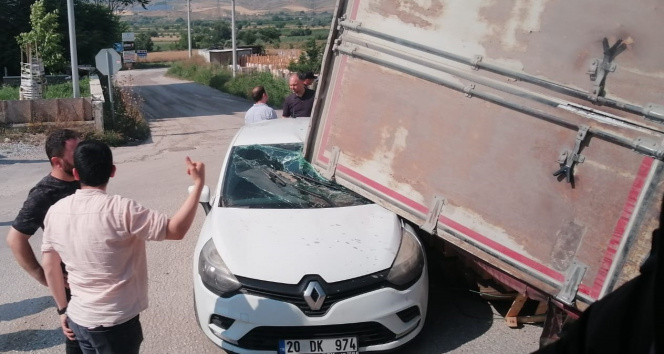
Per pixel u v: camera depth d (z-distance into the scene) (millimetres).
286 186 5180
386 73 4074
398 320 4094
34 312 5207
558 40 3260
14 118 16609
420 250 4477
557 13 3262
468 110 3656
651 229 2959
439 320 4852
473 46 3621
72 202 3014
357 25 4215
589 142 3164
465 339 4531
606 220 3117
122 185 10312
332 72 4461
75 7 31891
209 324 4172
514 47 3443
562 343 1278
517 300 4629
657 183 2939
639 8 2973
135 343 3143
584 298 3186
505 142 3498
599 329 1159
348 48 4281
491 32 3541
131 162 13188
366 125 4219
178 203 8820
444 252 4902
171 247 6672
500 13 3498
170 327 4793
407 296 4129
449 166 3766
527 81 3383
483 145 3596
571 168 3225
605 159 3115
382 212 4824
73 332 3154
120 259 2988
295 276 4004
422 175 3902
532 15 3361
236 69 38938
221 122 21141
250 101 30031
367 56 4160
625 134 3031
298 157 5457
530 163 3395
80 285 3010
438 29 3785
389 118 4074
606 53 3078
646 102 2967
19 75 29906
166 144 16016
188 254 6438
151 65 71250
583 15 3154
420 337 4590
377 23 4117
